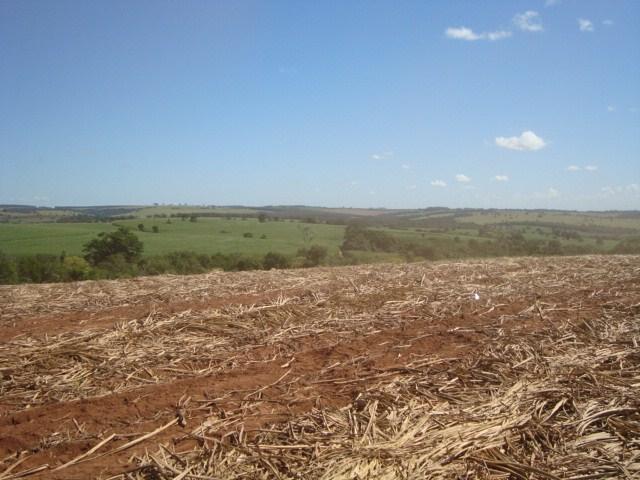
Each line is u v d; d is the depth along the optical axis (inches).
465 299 441.7
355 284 518.6
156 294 461.7
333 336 331.9
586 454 179.3
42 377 254.7
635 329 338.6
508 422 202.1
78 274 860.0
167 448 186.4
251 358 288.4
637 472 168.9
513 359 278.4
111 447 189.0
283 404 226.4
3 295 460.4
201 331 339.3
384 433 194.4
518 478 166.9
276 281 545.3
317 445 185.5
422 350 302.4
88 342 310.0
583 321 359.6
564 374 254.2
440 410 215.0
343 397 233.3
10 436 194.9
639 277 558.9
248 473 169.3
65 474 170.9
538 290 486.3
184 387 243.6
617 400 221.3
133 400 228.2
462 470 170.4
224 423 207.0
